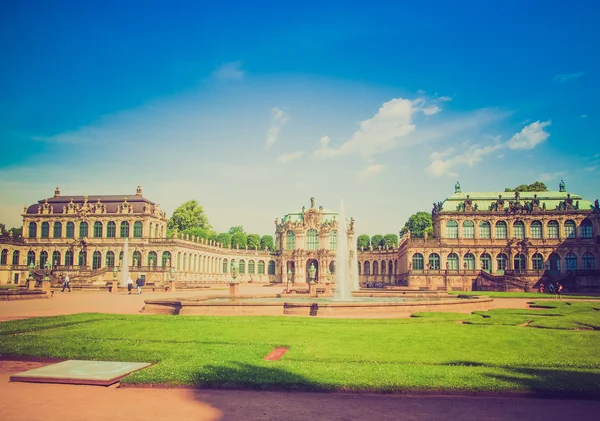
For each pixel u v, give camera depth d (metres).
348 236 168.75
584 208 132.88
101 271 133.12
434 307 46.88
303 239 175.00
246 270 184.62
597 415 16.00
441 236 135.75
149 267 137.00
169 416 15.79
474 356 23.81
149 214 147.88
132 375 19.52
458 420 15.52
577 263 127.94
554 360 22.94
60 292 88.25
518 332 32.00
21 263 150.12
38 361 23.52
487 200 139.25
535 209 132.38
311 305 43.41
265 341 27.91
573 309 50.59
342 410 16.42
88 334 30.00
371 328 33.81
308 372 20.08
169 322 36.31
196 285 117.19
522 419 15.63
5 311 47.53
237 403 17.11
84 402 17.22
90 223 149.88
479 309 52.28
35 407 16.66
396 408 16.66
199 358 22.66
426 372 20.12
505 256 132.62
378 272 174.12
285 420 15.44
